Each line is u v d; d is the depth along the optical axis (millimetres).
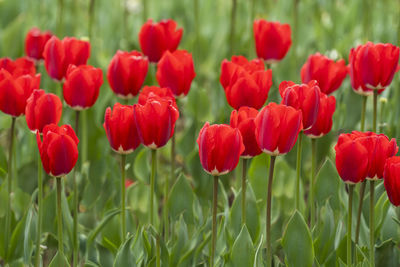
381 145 3379
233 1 6469
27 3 9047
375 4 9148
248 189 4105
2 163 5094
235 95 4074
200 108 5895
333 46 7824
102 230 4309
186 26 8914
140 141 3754
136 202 4734
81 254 4672
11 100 4098
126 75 4422
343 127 6016
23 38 7855
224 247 4047
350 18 8711
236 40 7594
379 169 3436
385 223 4379
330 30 8391
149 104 3521
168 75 4395
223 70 4332
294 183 4621
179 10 9000
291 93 3449
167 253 3971
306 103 3559
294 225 3721
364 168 3377
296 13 6852
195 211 4598
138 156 5078
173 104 3686
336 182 4367
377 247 4141
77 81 4125
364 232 4238
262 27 5148
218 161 3299
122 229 3982
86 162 5387
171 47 5188
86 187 5191
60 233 3736
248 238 3615
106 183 5004
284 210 4652
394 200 3406
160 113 3539
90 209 5012
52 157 3443
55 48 4566
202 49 7988
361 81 4297
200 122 5922
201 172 5180
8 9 8828
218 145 3268
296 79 6910
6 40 7652
